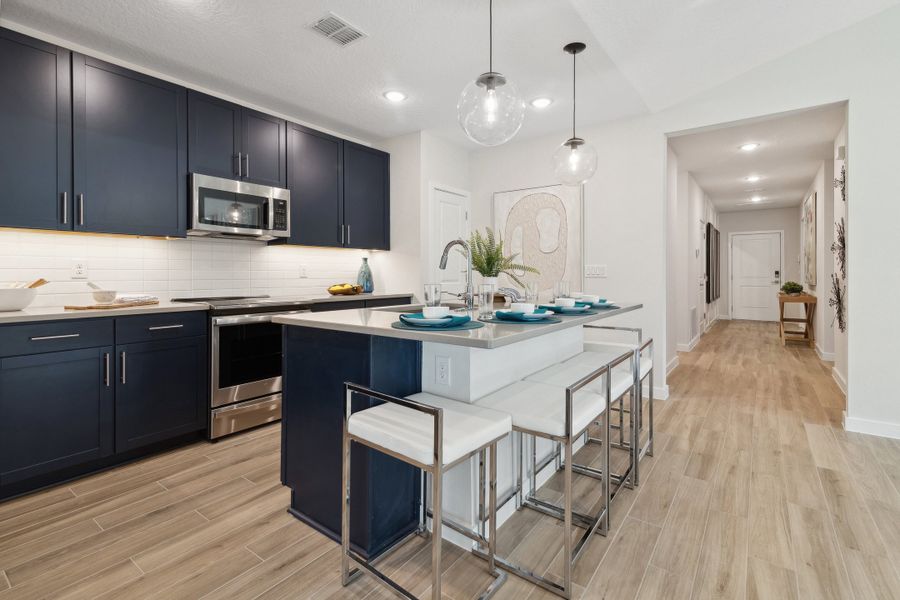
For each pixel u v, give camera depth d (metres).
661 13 2.44
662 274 3.69
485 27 2.44
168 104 2.75
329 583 1.48
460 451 1.25
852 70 2.85
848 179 2.87
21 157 2.20
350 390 1.43
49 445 2.12
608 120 3.86
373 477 1.61
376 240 4.22
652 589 1.44
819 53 2.96
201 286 3.22
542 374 2.02
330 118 3.82
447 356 1.70
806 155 5.14
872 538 1.71
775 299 9.46
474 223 4.79
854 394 2.89
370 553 1.61
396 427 1.33
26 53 2.21
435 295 1.69
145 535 1.75
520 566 1.57
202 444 2.70
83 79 2.40
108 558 1.61
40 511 1.93
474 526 1.68
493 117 2.05
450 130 4.14
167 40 2.54
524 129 4.09
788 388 4.01
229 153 3.05
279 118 3.38
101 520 1.86
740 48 2.92
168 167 2.75
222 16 2.30
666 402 3.61
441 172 4.42
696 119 3.48
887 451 2.55
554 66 2.90
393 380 1.69
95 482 2.20
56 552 1.64
